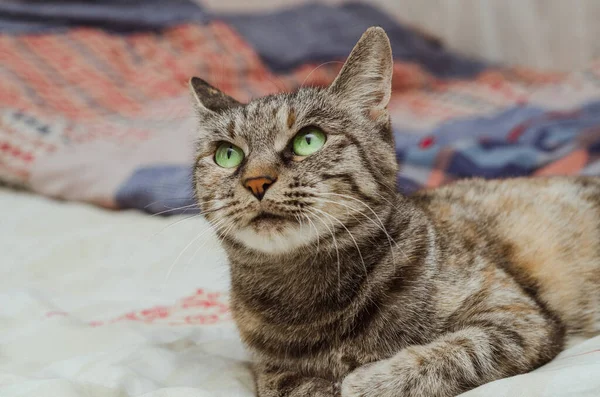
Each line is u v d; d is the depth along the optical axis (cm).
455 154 87
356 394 48
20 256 74
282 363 53
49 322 58
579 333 58
